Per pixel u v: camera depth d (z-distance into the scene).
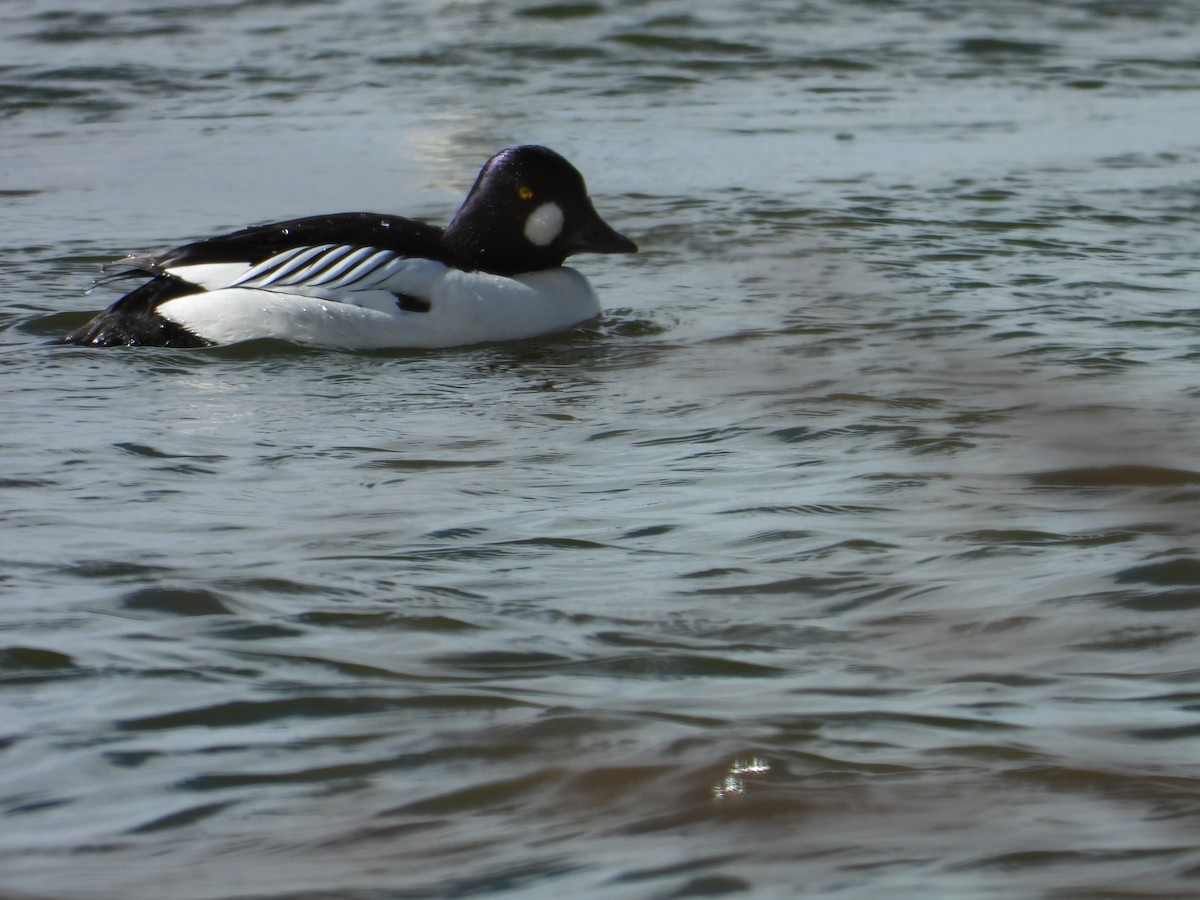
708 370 14.40
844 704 7.09
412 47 30.11
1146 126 24.94
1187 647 7.68
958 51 30.09
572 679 7.48
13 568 9.11
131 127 25.36
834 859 5.68
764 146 23.84
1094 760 6.46
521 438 12.22
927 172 22.17
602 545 9.52
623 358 15.09
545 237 16.81
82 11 32.44
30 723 7.03
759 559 9.20
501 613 8.39
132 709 7.16
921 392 13.21
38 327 15.97
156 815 6.21
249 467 11.41
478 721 6.97
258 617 8.33
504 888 5.57
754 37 30.78
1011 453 11.29
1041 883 5.48
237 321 15.39
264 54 29.80
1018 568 8.84
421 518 10.12
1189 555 8.87
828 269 17.77
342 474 11.22
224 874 5.73
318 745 6.78
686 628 8.16
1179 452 11.22
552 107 26.56
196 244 16.08
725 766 6.45
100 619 8.29
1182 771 6.34
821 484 10.68
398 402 13.48
